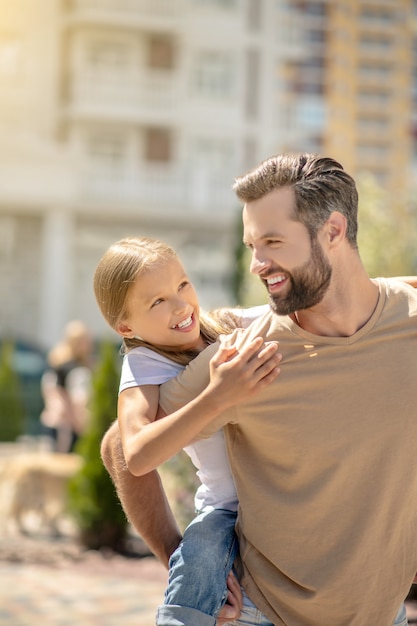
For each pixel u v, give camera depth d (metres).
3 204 31.62
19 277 32.16
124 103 35.09
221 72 36.81
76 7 35.19
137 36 35.72
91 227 33.19
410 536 2.88
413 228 13.88
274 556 2.90
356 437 2.77
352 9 41.66
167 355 3.07
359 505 2.80
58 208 32.00
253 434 2.86
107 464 3.21
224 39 36.69
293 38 38.06
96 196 32.44
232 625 3.04
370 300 2.84
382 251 13.49
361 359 2.78
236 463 2.95
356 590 2.86
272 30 37.69
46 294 32.12
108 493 10.49
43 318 32.16
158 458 2.77
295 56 38.16
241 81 36.94
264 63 37.59
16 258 32.16
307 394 2.79
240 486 2.96
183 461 8.34
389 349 2.79
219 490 3.15
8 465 11.66
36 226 32.28
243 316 3.42
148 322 3.05
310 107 40.50
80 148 35.09
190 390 2.90
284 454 2.83
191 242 34.03
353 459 2.78
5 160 31.30
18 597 8.18
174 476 8.42
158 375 3.01
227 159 36.72
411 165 42.38
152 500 3.13
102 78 34.94
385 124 42.09
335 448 2.78
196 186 33.59
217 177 33.88
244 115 36.91
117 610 7.75
